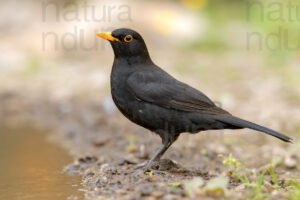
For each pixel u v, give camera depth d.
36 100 16.67
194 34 22.97
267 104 14.55
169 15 23.23
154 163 8.84
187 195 7.04
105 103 15.59
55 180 8.99
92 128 13.40
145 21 22.72
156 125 8.99
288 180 7.96
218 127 8.79
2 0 24.81
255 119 13.27
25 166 10.10
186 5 24.16
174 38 22.75
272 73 17.95
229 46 22.52
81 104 15.88
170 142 9.10
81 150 11.49
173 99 8.79
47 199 7.89
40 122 14.41
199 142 12.02
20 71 19.92
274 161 10.12
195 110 8.75
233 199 6.96
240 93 15.82
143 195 7.11
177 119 8.83
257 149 11.49
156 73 9.12
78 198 7.83
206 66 19.20
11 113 15.49
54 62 20.92
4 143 12.22
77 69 19.89
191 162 10.59
